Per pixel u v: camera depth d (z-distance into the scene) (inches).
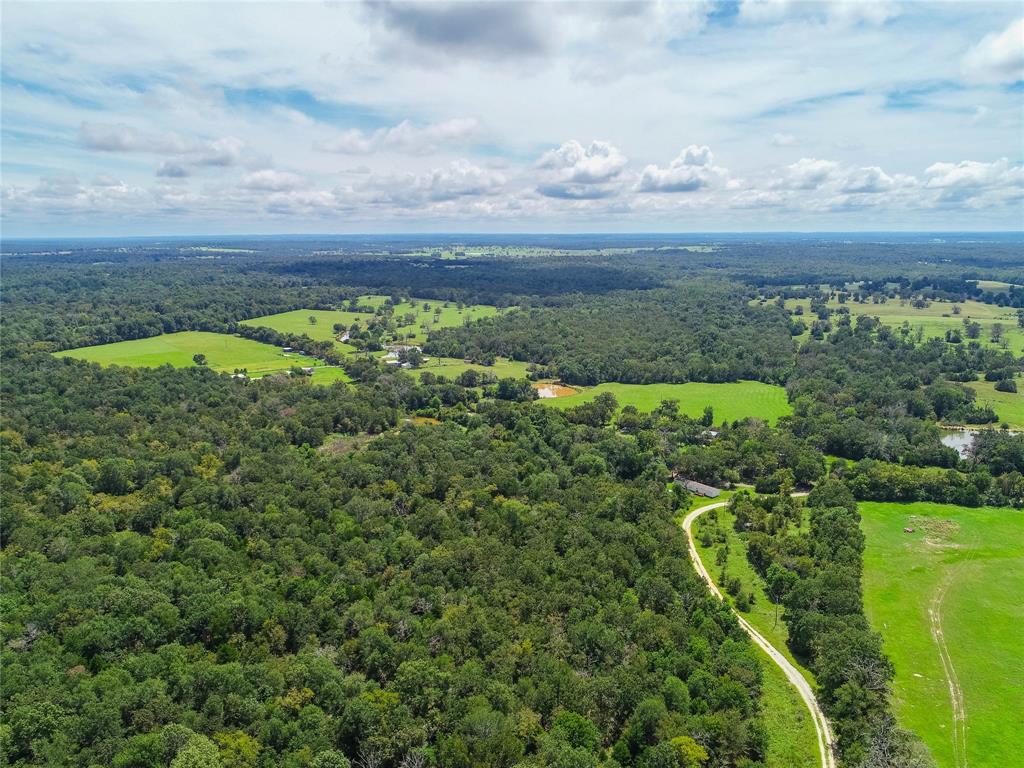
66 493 5123.0
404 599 3791.8
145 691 2881.4
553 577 4097.0
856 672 3240.7
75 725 2691.9
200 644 3417.8
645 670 3250.5
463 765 2650.1
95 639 3287.4
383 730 2812.5
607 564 4227.4
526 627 3577.8
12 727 2625.5
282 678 3134.8
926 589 4367.6
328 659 3275.1
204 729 2797.7
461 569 4215.1
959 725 3147.1
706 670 3316.9
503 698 2999.5
